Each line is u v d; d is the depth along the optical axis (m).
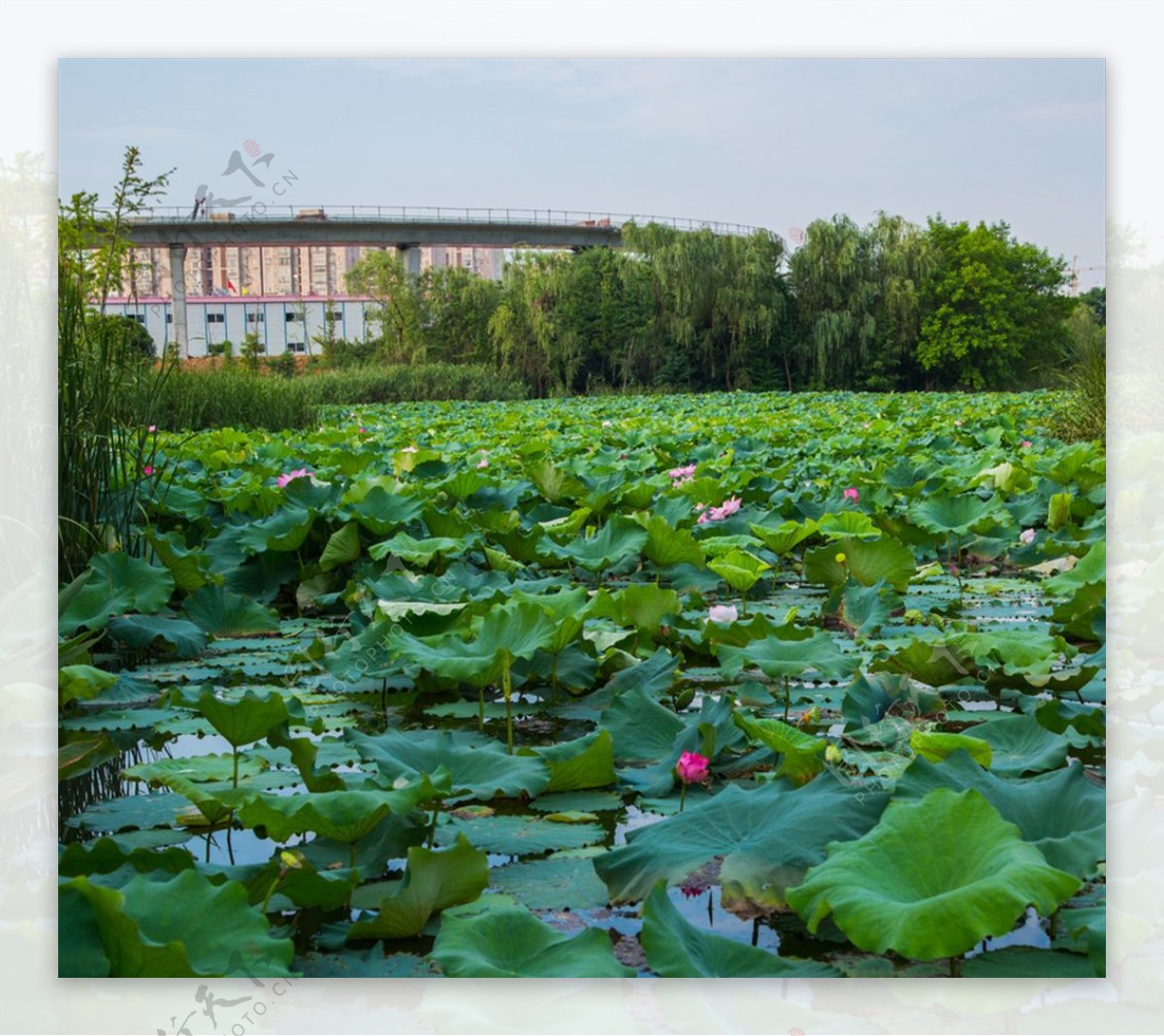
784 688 3.04
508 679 2.43
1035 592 4.30
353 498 4.89
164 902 1.48
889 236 21.86
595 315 23.73
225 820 2.17
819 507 5.26
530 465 5.93
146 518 4.29
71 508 3.61
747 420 12.01
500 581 3.65
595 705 2.87
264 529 4.37
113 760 2.60
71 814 2.25
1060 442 8.09
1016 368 19.86
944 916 1.37
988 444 8.54
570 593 2.89
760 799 1.88
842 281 22.02
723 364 23.88
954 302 20.52
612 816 2.16
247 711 2.06
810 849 1.71
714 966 1.49
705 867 1.85
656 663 2.95
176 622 3.46
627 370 23.95
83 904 1.38
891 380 21.84
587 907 1.75
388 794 1.79
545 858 1.96
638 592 3.28
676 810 2.11
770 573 4.59
